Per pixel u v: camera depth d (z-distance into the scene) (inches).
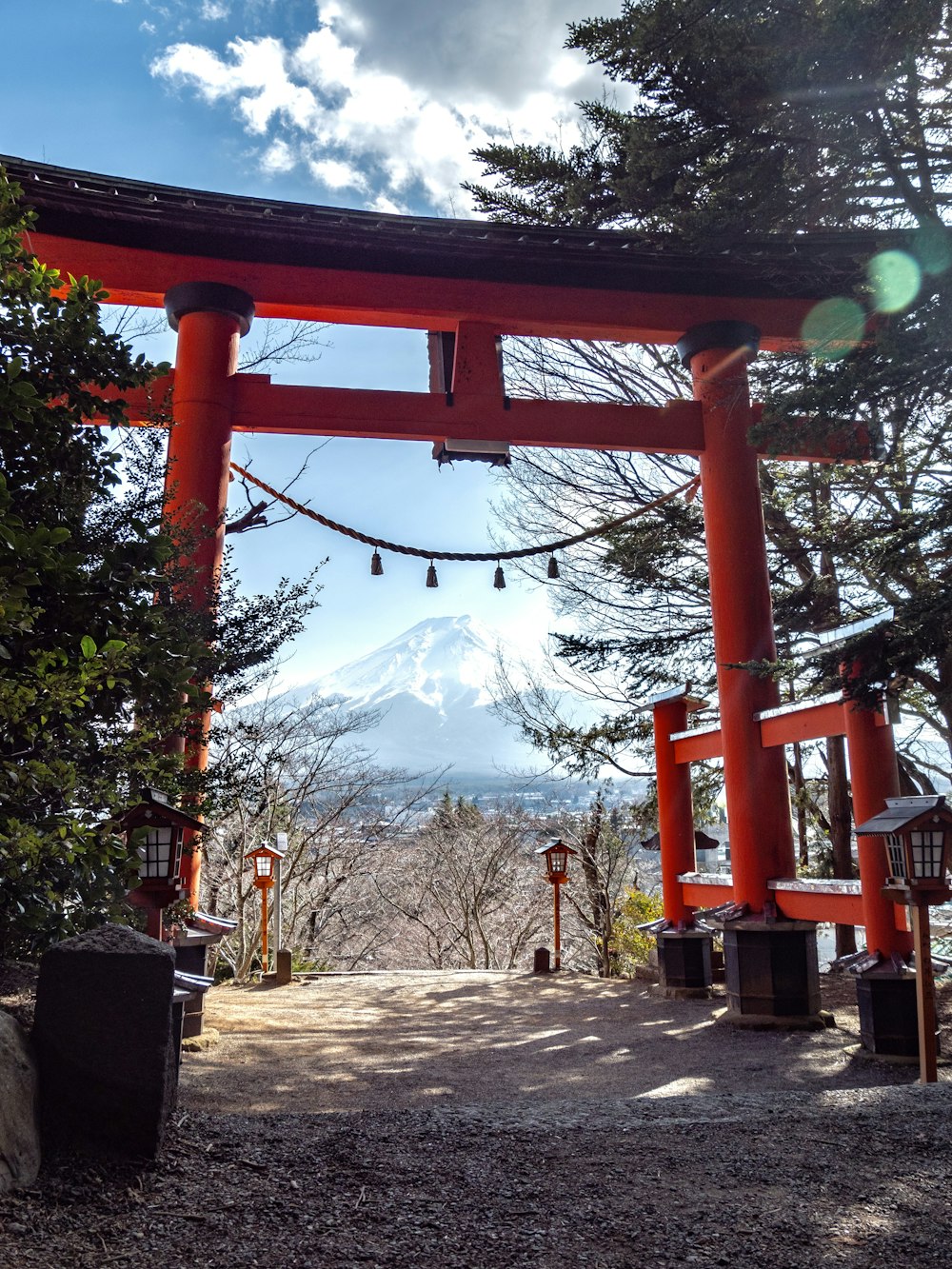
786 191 263.1
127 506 241.9
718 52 239.6
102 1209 108.1
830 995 378.0
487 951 788.6
